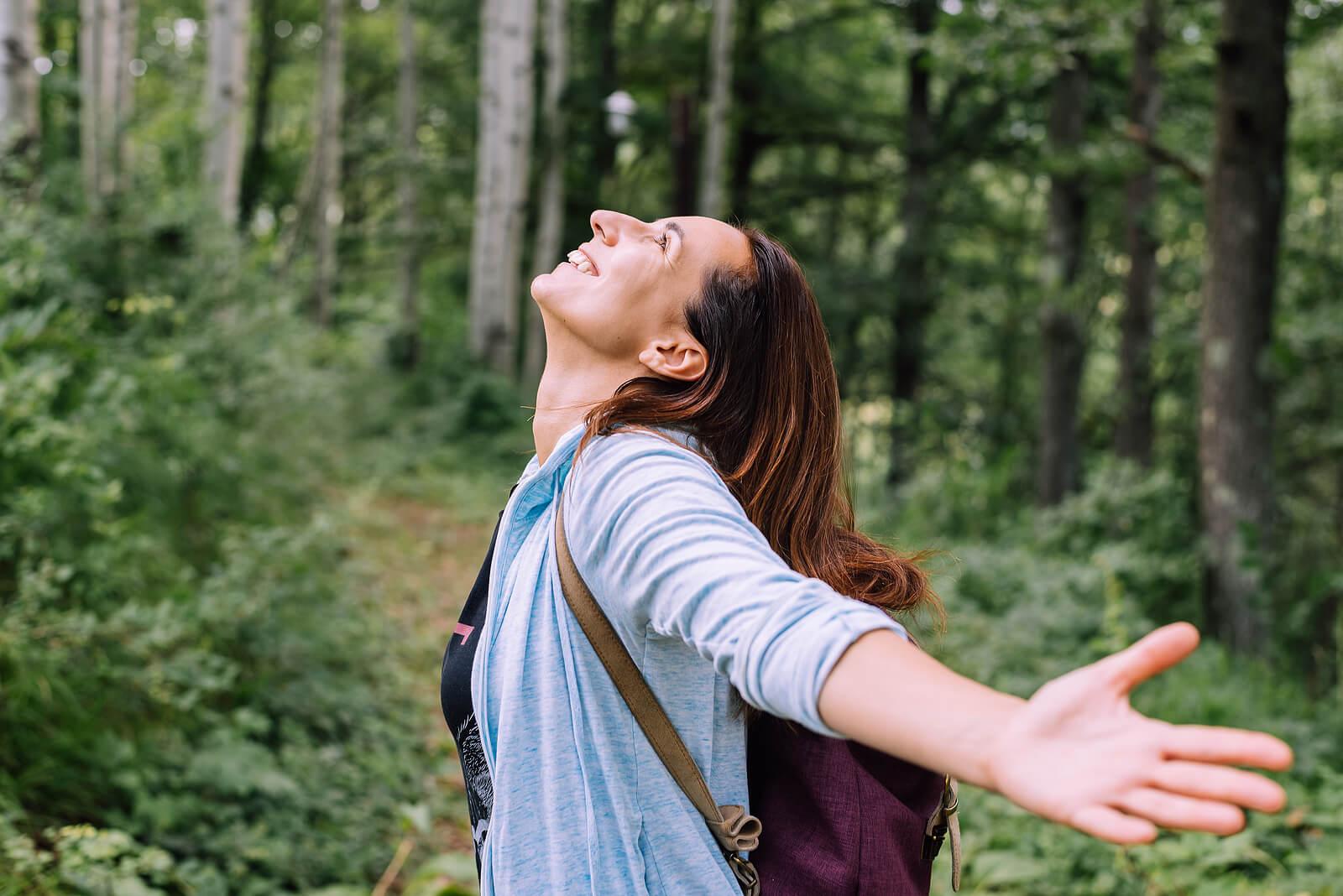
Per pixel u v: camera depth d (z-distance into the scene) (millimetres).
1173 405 17359
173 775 3619
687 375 1221
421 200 23562
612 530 1039
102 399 4551
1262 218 7242
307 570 5203
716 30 16344
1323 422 11617
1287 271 11766
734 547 939
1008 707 742
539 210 21766
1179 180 13961
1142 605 7336
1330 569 8664
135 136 8938
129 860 2902
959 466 11492
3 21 6359
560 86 18547
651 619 989
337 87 18109
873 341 23219
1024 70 8766
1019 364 23531
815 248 22984
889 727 768
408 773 4531
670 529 978
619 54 21188
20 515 3580
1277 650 7445
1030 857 3752
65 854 2822
